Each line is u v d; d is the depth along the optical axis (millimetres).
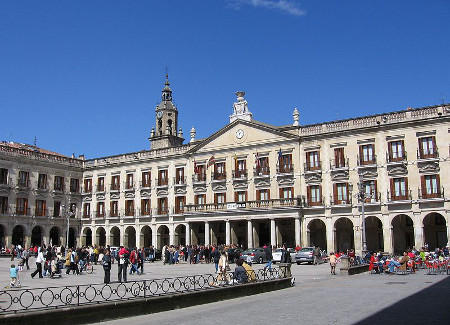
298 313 16531
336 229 58594
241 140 64375
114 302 16312
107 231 75000
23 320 13562
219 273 24281
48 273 34281
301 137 59406
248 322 15008
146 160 72875
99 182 77438
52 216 73125
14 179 68438
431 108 51812
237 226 65062
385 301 19062
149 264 51750
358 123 56219
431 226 54219
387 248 52188
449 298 19656
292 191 59438
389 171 53344
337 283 27250
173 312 17875
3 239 66875
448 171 50000
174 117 90250
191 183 67938
